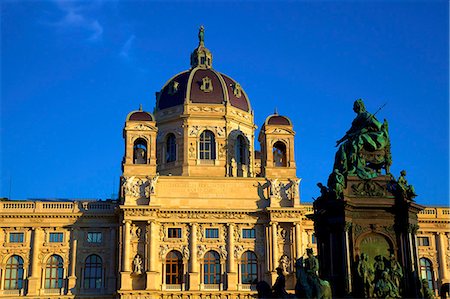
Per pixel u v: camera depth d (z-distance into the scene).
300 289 36.72
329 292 36.44
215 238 98.81
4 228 98.19
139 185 98.12
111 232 99.69
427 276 102.88
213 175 109.19
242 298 95.12
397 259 38.72
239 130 114.25
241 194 100.88
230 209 98.94
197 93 113.94
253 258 98.88
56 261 98.19
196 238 98.12
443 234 104.19
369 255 38.72
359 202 39.03
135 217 95.69
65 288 96.62
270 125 105.19
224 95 114.50
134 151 105.19
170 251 97.44
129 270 93.88
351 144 41.09
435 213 104.56
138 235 96.06
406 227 38.78
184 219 98.44
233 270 97.31
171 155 112.31
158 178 99.81
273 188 100.25
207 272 97.69
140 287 93.75
